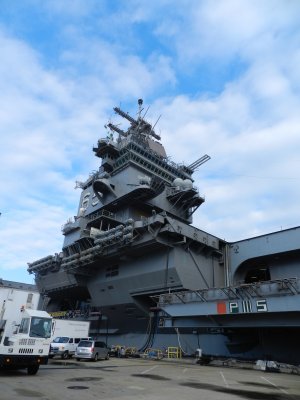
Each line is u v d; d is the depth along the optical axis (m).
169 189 37.69
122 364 22.88
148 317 33.78
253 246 30.69
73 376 14.25
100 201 37.41
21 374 14.16
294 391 11.78
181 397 9.67
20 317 14.55
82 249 36.97
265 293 20.81
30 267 45.69
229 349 27.02
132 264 33.12
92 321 41.09
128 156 37.91
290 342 23.89
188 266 29.69
